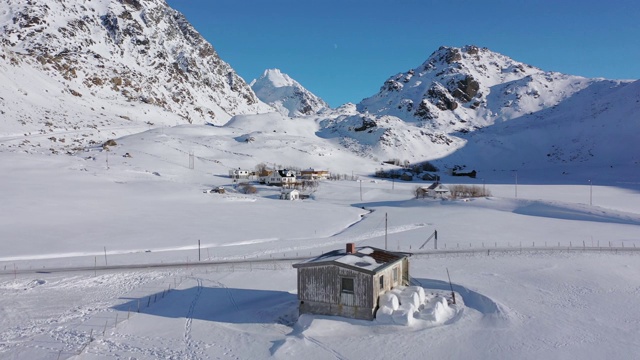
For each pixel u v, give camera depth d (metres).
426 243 56.78
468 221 75.38
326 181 152.75
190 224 71.56
